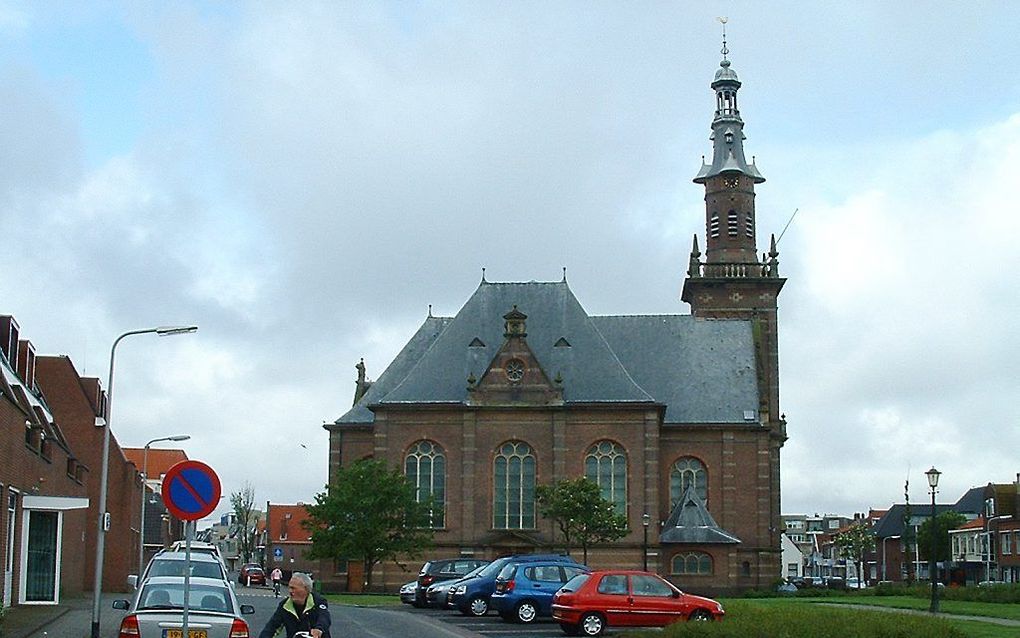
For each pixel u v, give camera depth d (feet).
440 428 281.13
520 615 150.71
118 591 255.91
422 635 127.54
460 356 289.74
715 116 348.59
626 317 317.01
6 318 192.13
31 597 178.60
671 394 300.61
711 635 95.61
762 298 332.19
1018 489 395.75
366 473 263.29
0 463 140.56
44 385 249.75
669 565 277.03
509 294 298.97
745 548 288.92
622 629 128.16
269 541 530.27
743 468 292.81
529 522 277.23
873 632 92.48
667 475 293.64
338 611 175.83
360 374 328.70
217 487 66.95
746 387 300.61
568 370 286.25
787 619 98.02
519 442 279.90
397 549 262.88
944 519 463.83
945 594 208.85
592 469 278.87
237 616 79.82
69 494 211.61
